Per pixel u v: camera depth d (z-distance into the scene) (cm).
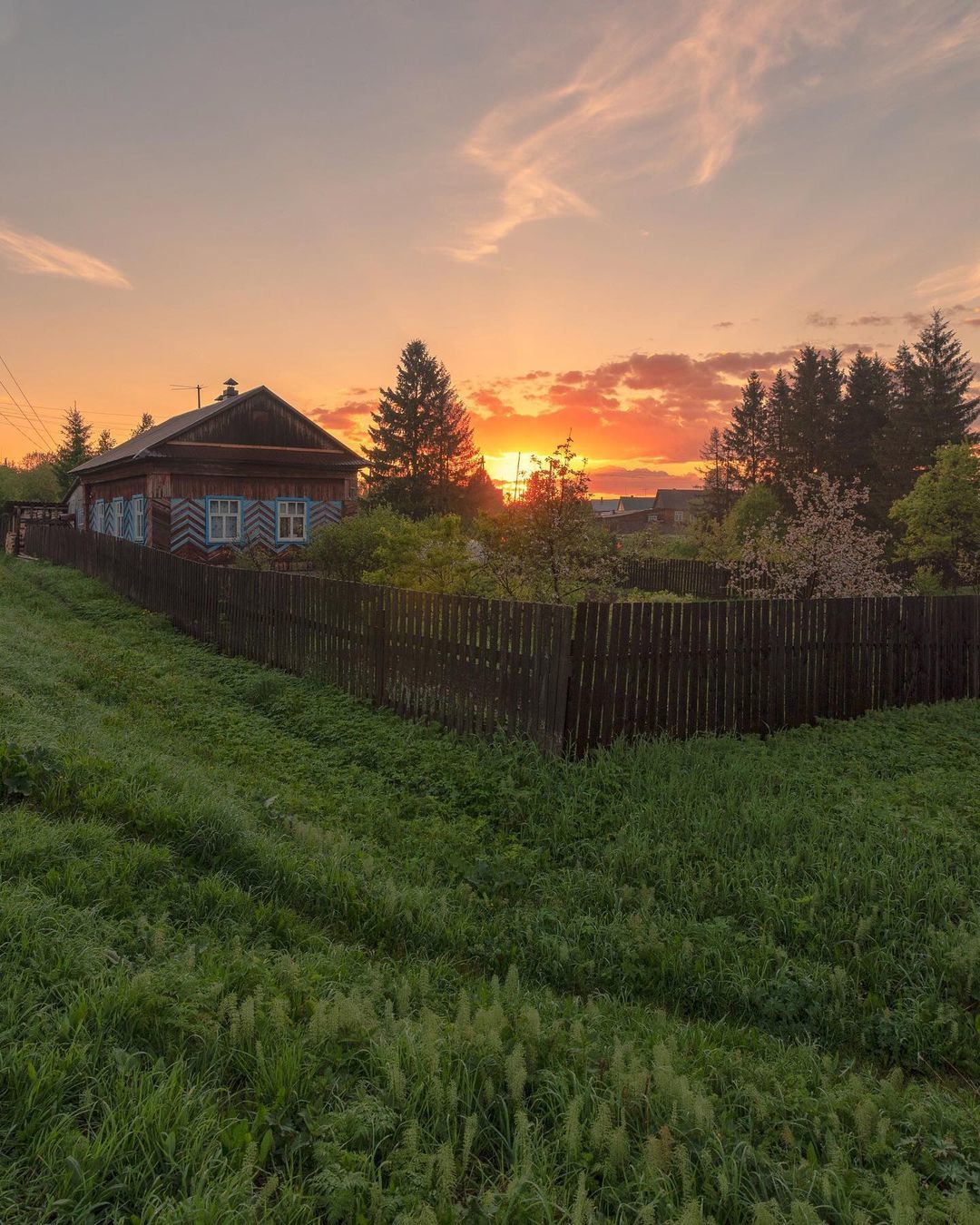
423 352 6072
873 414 6241
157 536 2531
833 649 1013
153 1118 242
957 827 611
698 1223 220
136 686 1037
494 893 529
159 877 438
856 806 641
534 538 1250
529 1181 237
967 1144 289
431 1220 212
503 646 812
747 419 7394
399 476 5984
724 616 891
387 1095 273
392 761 791
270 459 2655
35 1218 207
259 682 1066
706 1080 312
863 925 459
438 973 412
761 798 656
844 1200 245
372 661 1009
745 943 460
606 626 778
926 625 1133
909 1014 395
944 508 3653
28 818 461
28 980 302
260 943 400
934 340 5638
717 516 7012
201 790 574
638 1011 395
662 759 744
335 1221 223
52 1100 244
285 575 1198
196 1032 293
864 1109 291
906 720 1001
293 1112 264
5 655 1014
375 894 478
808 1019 402
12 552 3512
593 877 539
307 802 657
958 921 480
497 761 756
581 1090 286
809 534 1975
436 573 1281
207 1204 212
